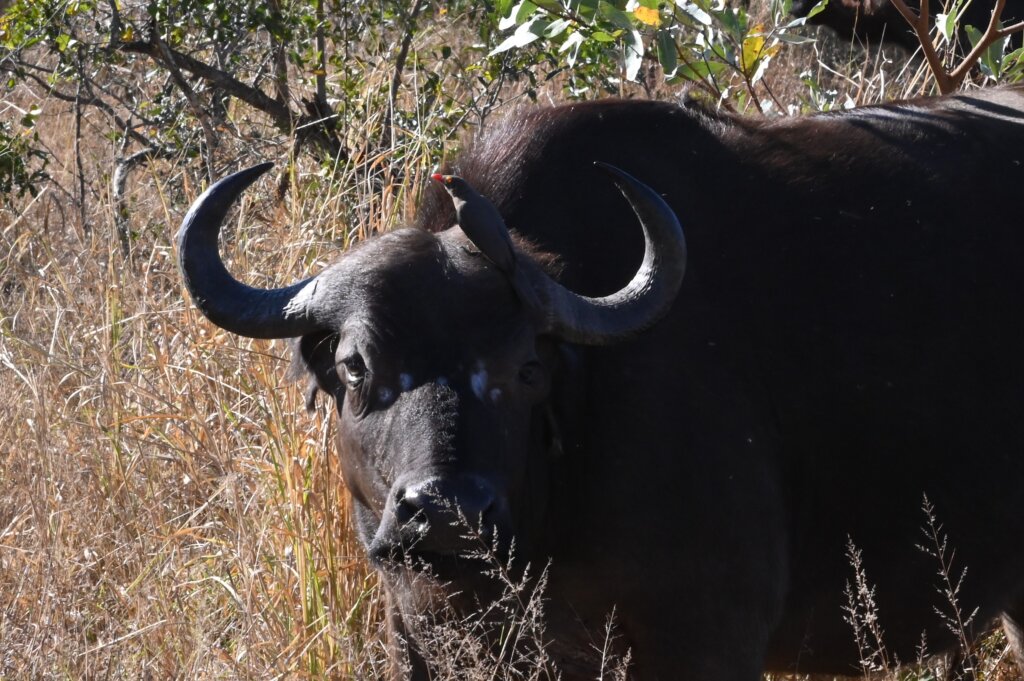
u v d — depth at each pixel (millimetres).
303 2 21812
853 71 25672
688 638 11531
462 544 10305
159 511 15898
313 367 11570
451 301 10789
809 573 12594
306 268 17234
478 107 22281
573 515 11562
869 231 12500
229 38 21531
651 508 11359
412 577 11883
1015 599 13742
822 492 12359
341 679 14352
